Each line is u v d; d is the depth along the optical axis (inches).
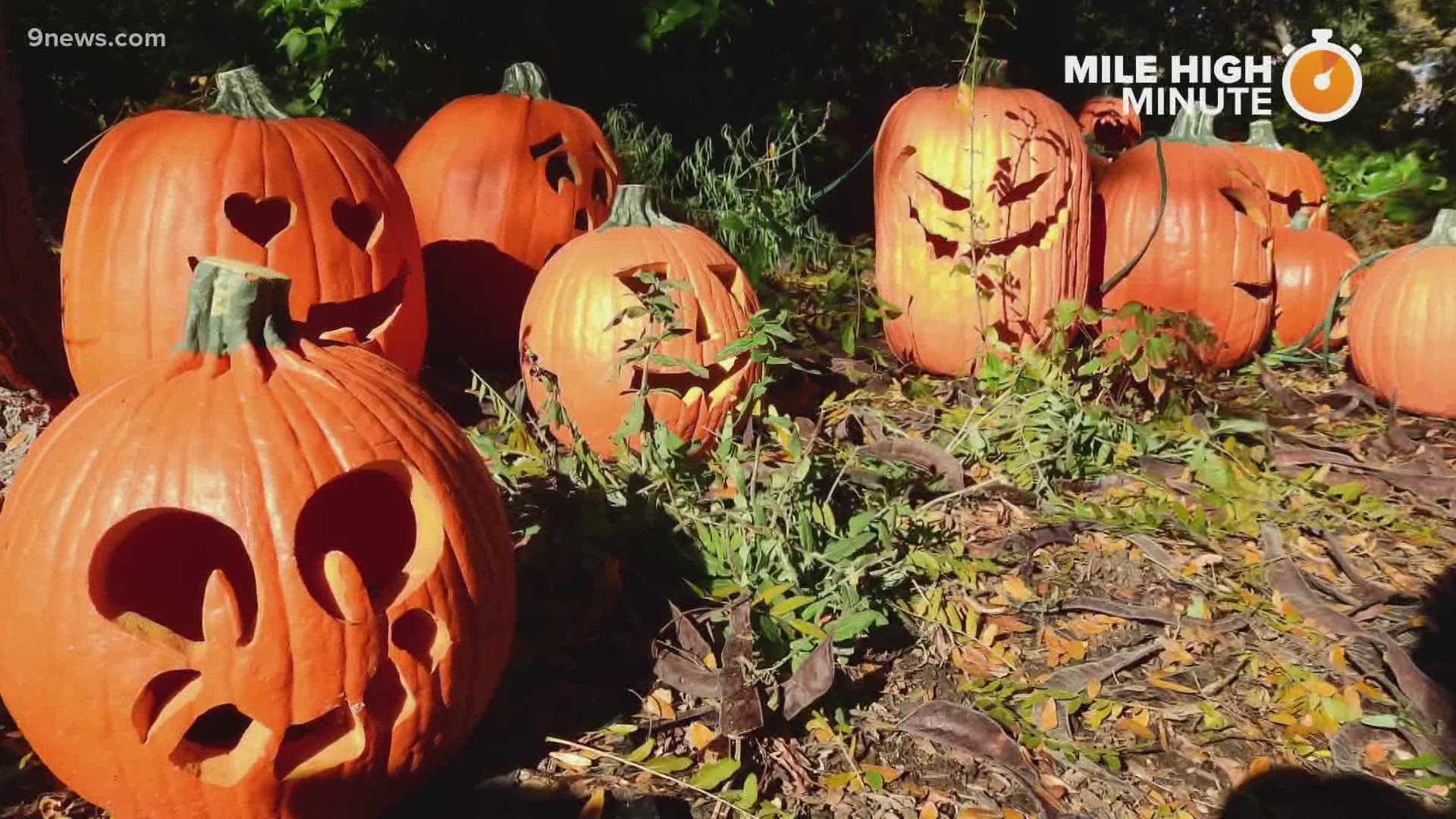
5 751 104.9
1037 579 145.9
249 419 87.7
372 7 279.7
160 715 84.6
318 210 151.9
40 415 158.4
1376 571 154.4
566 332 162.2
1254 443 194.1
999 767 110.0
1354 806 109.0
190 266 145.5
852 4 348.8
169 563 93.7
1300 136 459.2
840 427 176.9
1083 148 203.9
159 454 85.6
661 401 159.6
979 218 192.7
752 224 271.4
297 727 91.7
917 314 205.8
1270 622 139.2
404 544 100.9
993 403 186.5
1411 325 207.2
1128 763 113.3
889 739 113.3
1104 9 488.1
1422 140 445.7
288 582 85.0
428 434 96.0
